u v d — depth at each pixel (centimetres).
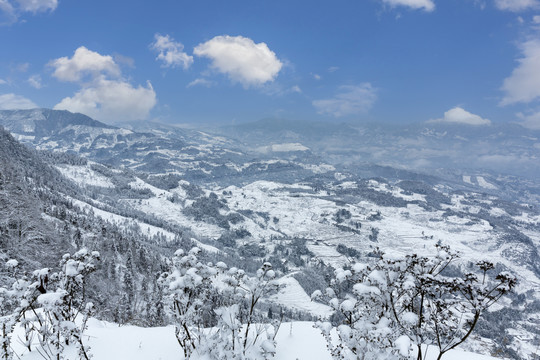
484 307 618
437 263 673
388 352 640
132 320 1809
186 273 748
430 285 649
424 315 713
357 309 721
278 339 970
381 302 683
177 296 753
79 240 8144
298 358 853
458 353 944
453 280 625
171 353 896
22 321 882
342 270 754
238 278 853
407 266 683
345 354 695
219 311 767
